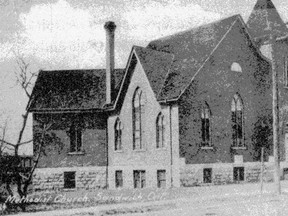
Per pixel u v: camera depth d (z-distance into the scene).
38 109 35.16
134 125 34.06
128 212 20.23
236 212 19.39
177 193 27.03
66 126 35.97
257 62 34.12
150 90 32.66
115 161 35.22
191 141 31.08
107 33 35.56
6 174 26.78
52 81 36.62
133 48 32.94
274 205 21.19
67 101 35.72
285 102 34.53
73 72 37.38
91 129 36.03
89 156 35.84
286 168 34.16
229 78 32.78
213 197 24.16
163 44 35.91
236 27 33.19
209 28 33.47
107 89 35.66
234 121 33.03
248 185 30.25
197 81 31.48
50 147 35.75
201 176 31.12
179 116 30.77
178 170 30.67
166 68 33.28
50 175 35.53
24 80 26.70
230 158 32.34
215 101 32.12
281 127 34.16
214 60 32.16
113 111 35.44
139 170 33.47
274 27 33.16
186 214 19.11
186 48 33.62
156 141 32.28
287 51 34.38
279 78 34.25
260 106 34.03
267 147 33.75
